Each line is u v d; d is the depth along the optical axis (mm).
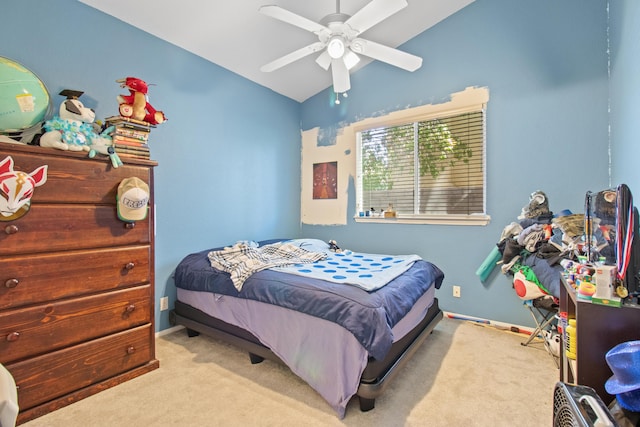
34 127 1764
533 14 2656
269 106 3725
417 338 2104
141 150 2029
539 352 2314
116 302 1894
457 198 3074
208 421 1565
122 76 2402
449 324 2893
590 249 1490
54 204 1650
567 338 1562
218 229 3131
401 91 3350
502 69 2795
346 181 3793
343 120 3803
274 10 1800
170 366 2113
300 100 4148
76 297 1729
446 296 3104
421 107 3221
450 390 1833
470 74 2943
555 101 2580
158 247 2635
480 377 1973
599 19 2404
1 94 1615
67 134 1676
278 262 2436
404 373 2021
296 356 1838
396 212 3453
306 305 1788
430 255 3195
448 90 3061
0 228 1478
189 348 2391
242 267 2279
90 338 1782
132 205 1889
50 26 2045
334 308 1690
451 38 3031
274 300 1935
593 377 1179
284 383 1908
